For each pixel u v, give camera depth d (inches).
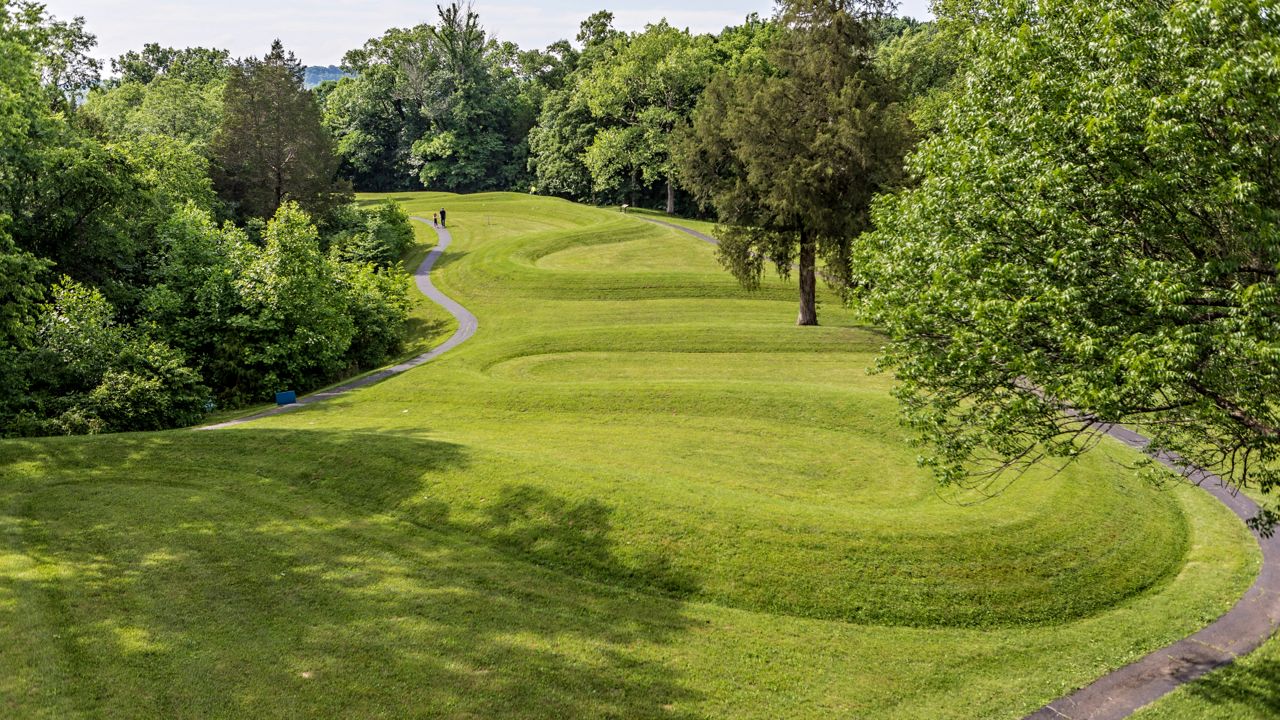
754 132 1782.7
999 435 663.1
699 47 4458.7
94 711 494.9
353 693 542.3
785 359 1756.9
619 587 768.3
